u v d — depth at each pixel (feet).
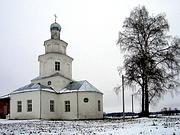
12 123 99.14
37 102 129.59
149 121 89.10
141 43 115.96
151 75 109.40
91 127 78.07
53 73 148.77
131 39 117.08
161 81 109.81
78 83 147.95
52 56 150.20
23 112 132.46
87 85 144.05
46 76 149.48
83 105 137.59
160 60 112.78
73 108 137.80
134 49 115.96
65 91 142.00
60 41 156.35
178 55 111.86
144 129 60.95
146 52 113.50
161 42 113.70
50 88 142.00
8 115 140.87
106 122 102.17
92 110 138.00
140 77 112.27
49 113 134.51
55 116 138.31
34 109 129.80
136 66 111.55
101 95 148.36
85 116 136.46
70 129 72.33
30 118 129.90
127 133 55.06
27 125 87.76
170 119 96.22
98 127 77.20
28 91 132.87
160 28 115.14
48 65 150.51
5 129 70.38
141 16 118.32
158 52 113.60
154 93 112.47
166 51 112.98
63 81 148.46
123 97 117.08
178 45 112.37
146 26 116.88
